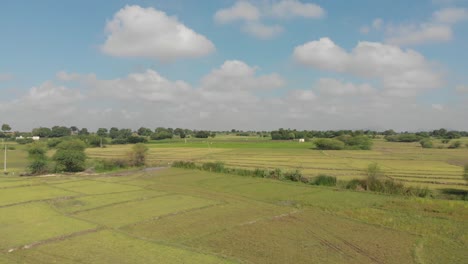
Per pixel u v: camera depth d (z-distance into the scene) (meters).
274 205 38.81
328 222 31.80
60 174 69.19
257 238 26.92
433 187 52.00
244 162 92.44
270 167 79.94
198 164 82.56
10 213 34.16
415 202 40.72
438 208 37.53
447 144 178.88
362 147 151.38
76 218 32.31
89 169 77.00
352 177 62.75
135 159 82.38
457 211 36.09
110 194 45.09
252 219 32.66
